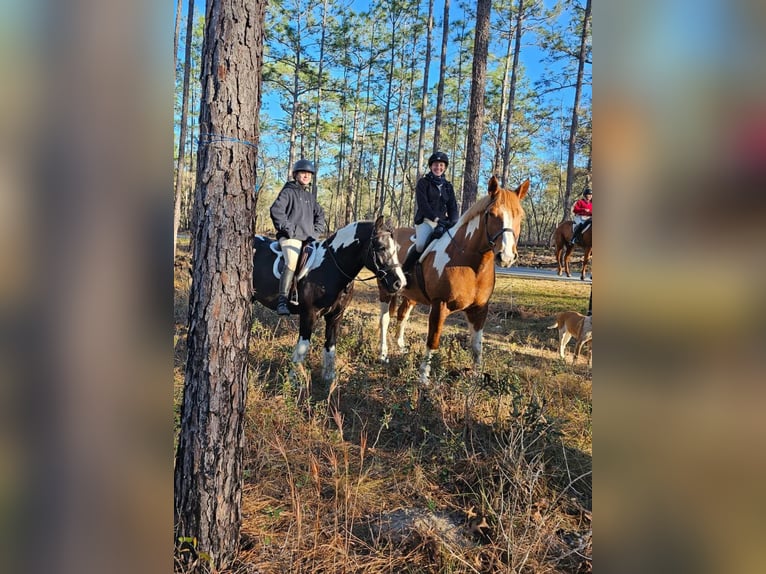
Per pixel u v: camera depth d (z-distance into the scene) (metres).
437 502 2.94
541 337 7.32
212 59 2.25
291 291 4.86
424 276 5.00
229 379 2.30
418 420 3.76
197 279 2.29
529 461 3.26
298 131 24.55
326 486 3.06
